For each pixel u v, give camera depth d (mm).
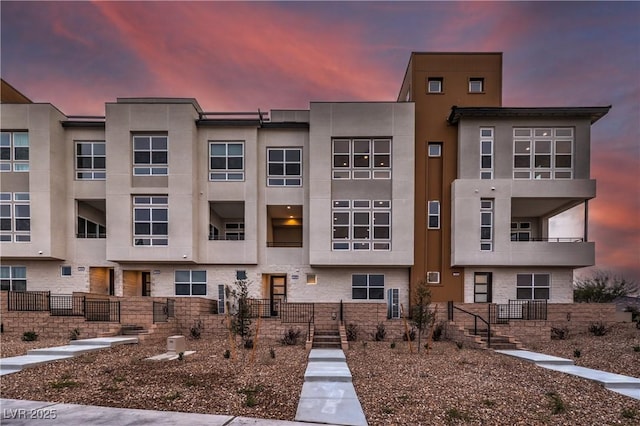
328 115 16438
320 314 14703
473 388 7328
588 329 14633
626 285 23422
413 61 17281
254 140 16859
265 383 7520
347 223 16406
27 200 16266
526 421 5695
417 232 16812
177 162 16188
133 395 6711
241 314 10258
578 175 15992
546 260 15719
